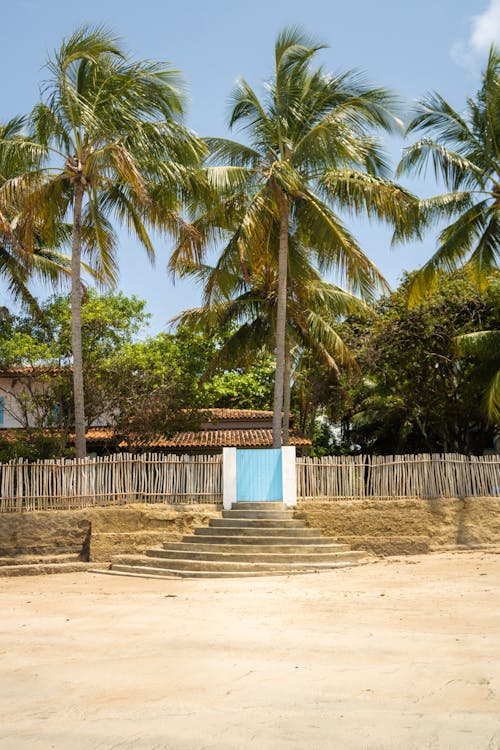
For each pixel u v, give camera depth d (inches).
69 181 898.7
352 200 896.3
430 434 1443.2
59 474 748.6
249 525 724.7
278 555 665.0
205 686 250.4
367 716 207.3
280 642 331.9
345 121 877.8
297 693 236.4
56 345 1019.9
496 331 994.7
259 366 1644.9
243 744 183.6
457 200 947.3
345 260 883.4
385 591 498.9
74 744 188.7
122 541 721.0
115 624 398.3
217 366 1148.5
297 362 1379.2
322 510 741.9
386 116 879.1
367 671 267.1
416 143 928.3
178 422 1091.9
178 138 839.7
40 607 476.4
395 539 719.1
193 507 749.9
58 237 1066.1
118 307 1114.7
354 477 780.6
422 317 1141.1
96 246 951.6
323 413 1627.7
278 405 886.4
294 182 835.4
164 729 198.8
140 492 757.3
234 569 644.7
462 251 962.1
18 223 890.7
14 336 1019.9
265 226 918.4
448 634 339.9
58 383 1021.8
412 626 366.0
